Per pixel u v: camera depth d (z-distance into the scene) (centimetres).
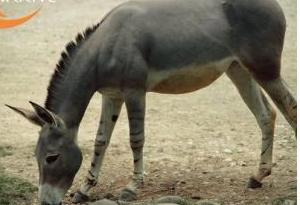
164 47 1248
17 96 2294
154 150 1708
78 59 1251
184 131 1894
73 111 1231
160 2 1283
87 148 1720
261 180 1383
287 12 3122
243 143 1773
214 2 1307
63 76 1244
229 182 1431
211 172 1514
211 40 1278
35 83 2464
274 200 1284
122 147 1734
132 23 1241
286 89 1329
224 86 2430
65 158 1174
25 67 2683
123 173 1514
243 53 1305
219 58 1295
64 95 1233
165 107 2167
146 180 1451
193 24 1273
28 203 1324
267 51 1302
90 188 1335
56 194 1165
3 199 1330
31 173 1519
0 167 1554
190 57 1268
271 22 1301
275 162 1580
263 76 1316
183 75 1279
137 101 1238
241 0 1295
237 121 2003
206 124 1970
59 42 3003
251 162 1596
